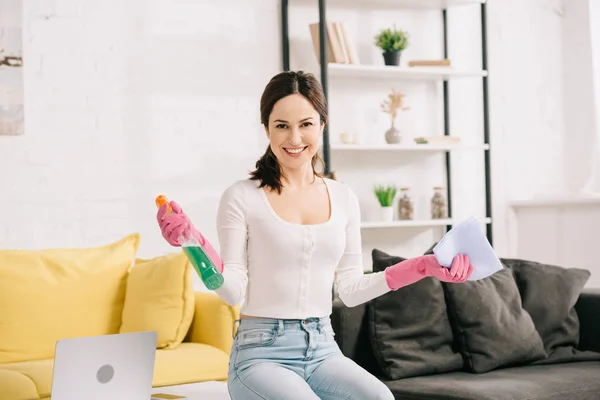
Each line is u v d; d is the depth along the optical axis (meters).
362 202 4.25
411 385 2.56
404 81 4.35
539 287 3.05
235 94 3.90
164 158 3.74
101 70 3.61
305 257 2.00
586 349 3.05
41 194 3.48
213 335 2.96
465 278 1.89
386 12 4.30
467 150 4.51
